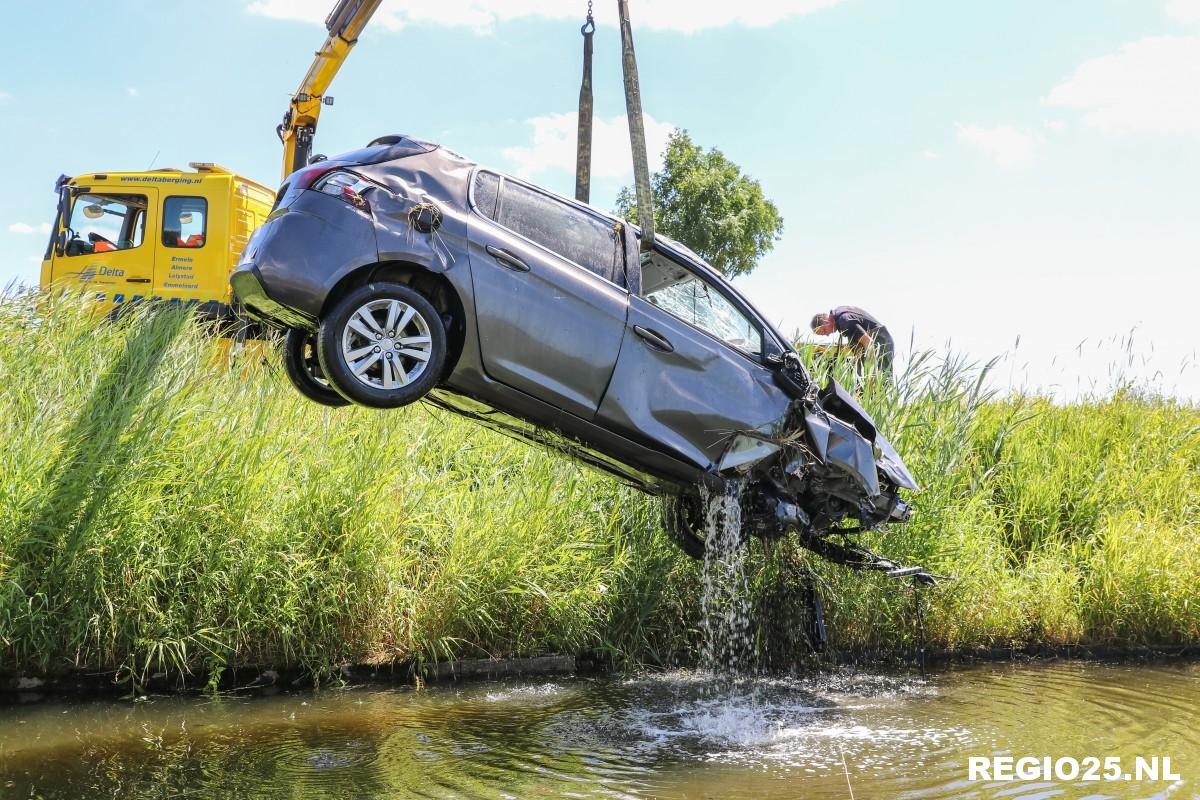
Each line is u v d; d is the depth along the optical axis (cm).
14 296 820
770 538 709
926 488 866
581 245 627
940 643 827
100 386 702
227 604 648
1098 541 962
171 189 1371
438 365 562
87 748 503
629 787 468
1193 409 1252
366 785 459
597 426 612
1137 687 709
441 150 606
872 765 509
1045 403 1179
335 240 548
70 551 602
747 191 3841
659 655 771
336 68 1584
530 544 755
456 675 704
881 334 1059
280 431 744
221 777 463
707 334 654
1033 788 471
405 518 743
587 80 836
